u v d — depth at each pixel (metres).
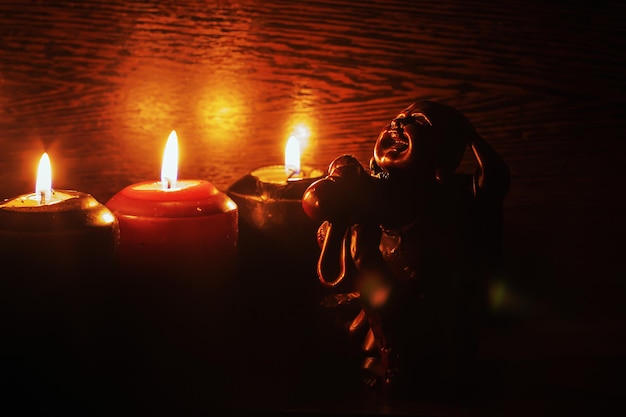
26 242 0.45
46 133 0.58
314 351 0.52
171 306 0.49
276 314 0.52
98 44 0.58
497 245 0.49
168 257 0.49
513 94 0.58
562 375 0.50
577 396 0.48
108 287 0.47
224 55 0.58
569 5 0.57
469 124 0.47
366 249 0.46
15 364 0.46
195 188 0.51
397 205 0.46
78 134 0.58
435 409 0.47
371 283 0.47
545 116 0.58
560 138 0.58
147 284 0.49
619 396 0.48
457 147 0.46
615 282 0.58
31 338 0.45
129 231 0.49
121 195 0.51
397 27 0.57
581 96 0.57
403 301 0.47
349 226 0.47
